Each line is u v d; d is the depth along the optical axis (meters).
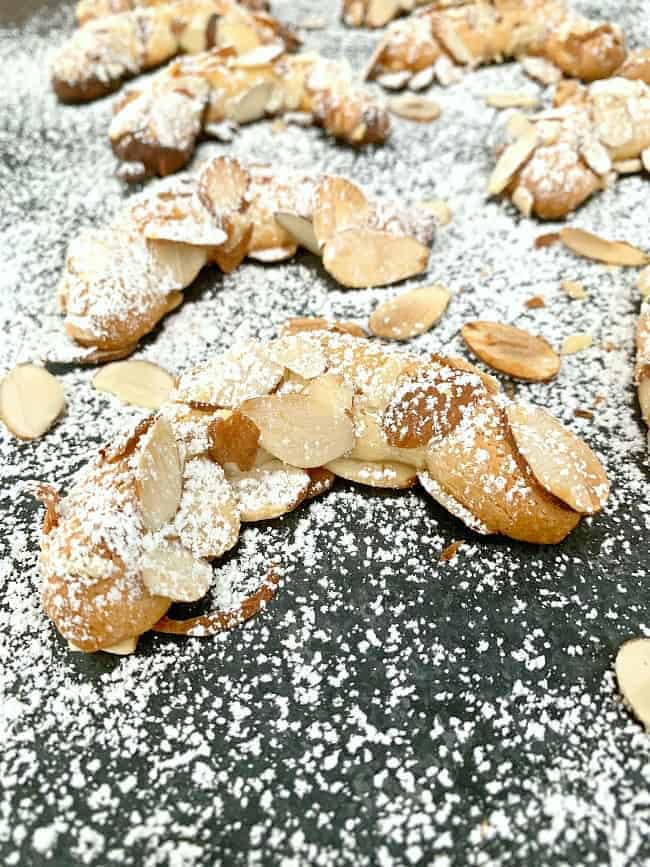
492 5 0.26
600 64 0.24
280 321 0.19
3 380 0.18
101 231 0.19
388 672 0.14
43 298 0.20
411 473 0.16
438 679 0.13
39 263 0.21
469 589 0.14
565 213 0.21
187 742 0.13
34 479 0.16
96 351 0.19
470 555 0.15
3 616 0.15
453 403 0.15
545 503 0.14
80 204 0.23
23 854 0.12
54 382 0.18
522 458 0.14
